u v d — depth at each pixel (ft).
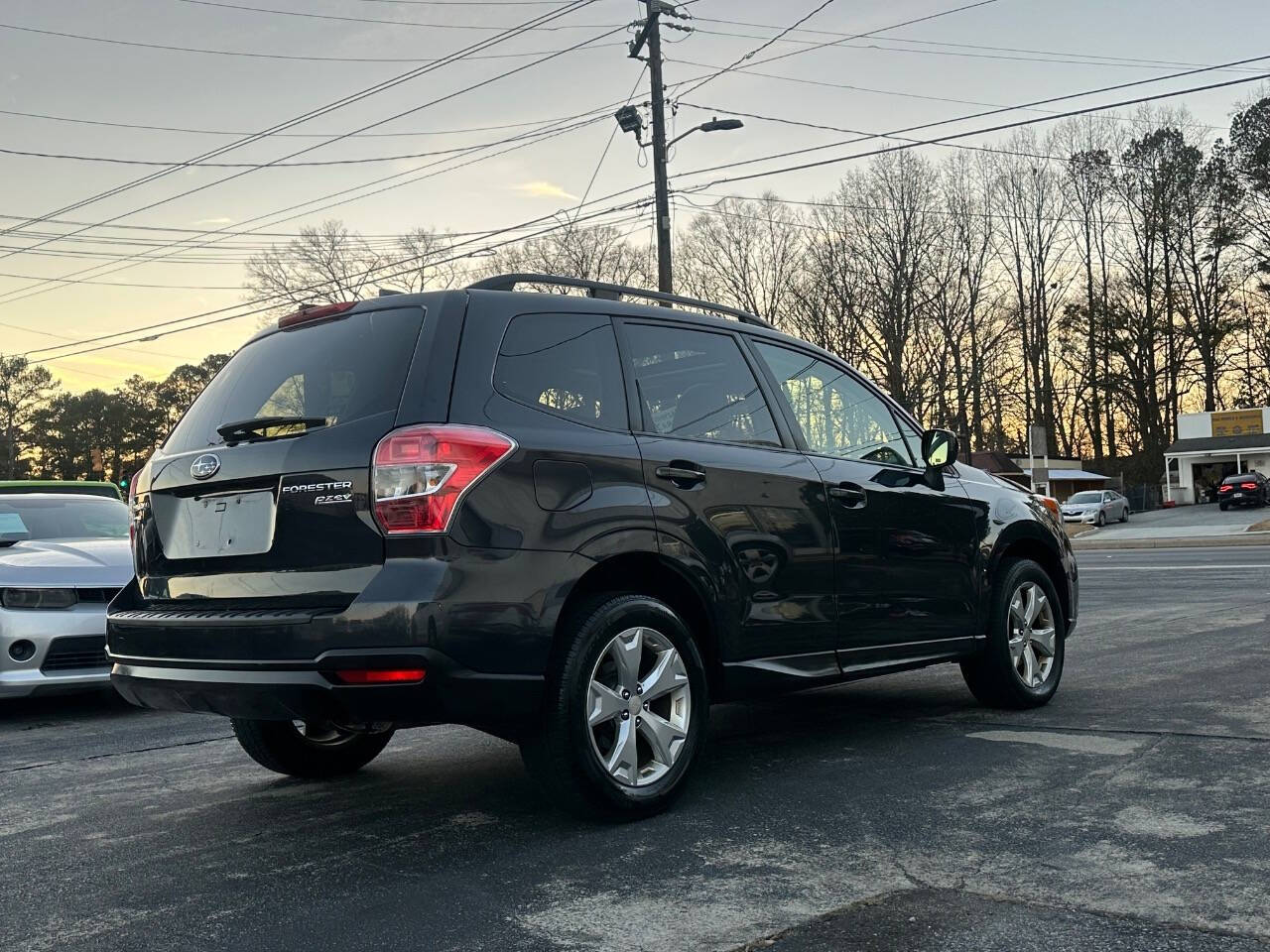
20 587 20.29
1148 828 11.00
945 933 8.45
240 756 16.80
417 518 10.55
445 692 10.45
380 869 10.62
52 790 14.76
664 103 74.74
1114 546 85.40
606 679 11.82
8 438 277.44
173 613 11.92
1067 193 207.31
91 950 8.76
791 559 13.91
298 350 12.55
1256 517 120.98
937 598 16.17
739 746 15.85
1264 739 14.76
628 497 12.09
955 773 13.67
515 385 11.79
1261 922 8.47
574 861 10.62
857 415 16.25
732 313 15.43
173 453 12.72
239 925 9.21
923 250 190.80
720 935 8.57
